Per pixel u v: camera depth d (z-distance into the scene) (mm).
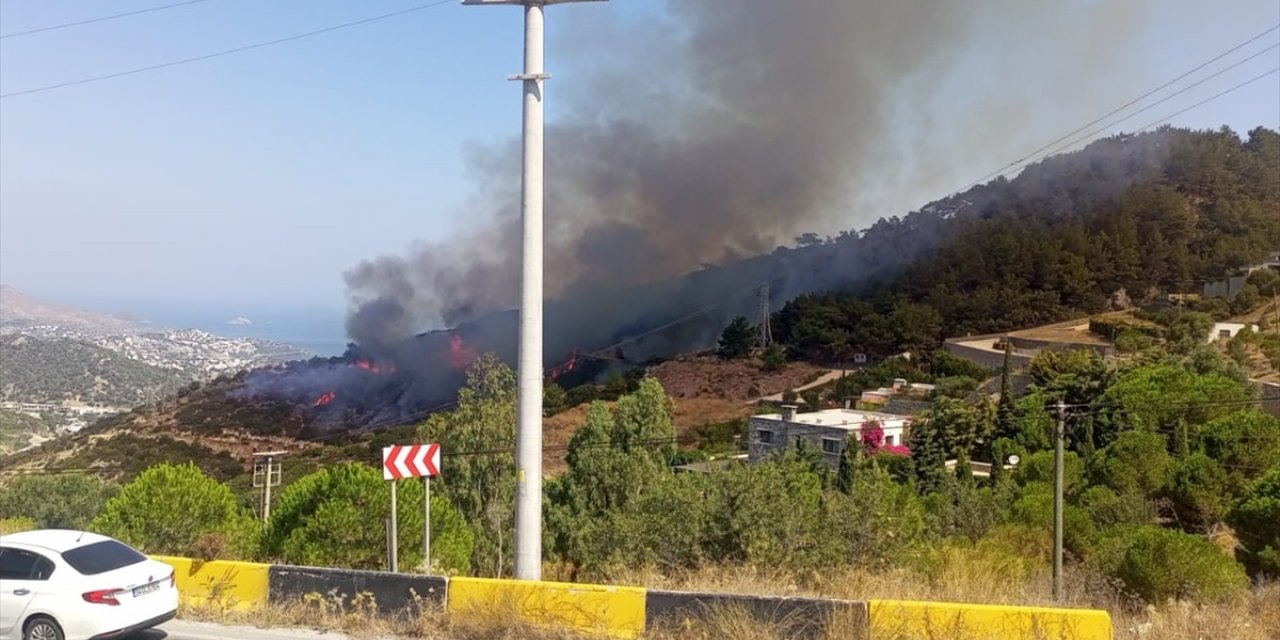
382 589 9719
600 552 19953
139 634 9219
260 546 17594
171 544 17016
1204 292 105750
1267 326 82375
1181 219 118125
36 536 9266
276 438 79812
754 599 8438
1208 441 35562
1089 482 37938
